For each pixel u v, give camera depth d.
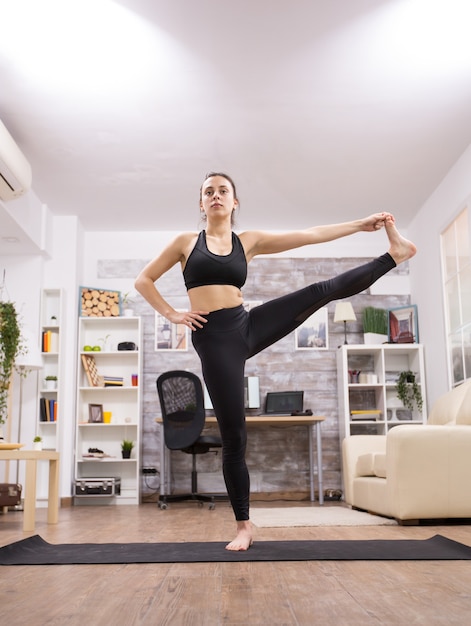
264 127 5.60
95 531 3.89
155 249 7.99
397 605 1.66
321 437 7.65
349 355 7.80
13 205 6.17
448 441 4.23
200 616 1.55
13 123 5.46
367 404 7.69
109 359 7.74
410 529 3.87
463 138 5.80
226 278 2.68
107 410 7.59
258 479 7.53
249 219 7.66
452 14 4.22
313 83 4.96
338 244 8.02
